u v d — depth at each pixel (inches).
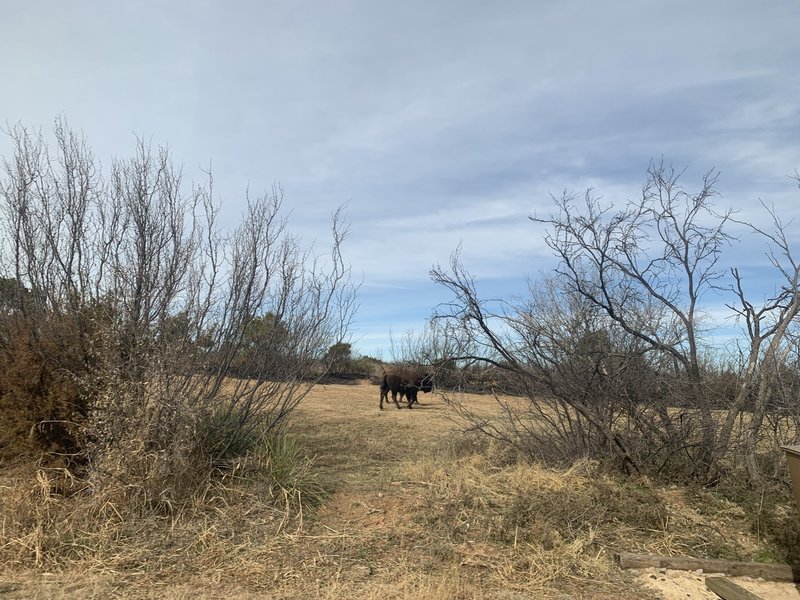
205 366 281.0
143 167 289.1
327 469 321.4
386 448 394.6
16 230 331.0
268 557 201.9
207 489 243.9
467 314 307.9
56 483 237.1
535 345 304.2
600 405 294.5
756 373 283.0
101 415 233.0
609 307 288.7
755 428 271.7
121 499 223.9
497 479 277.4
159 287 275.4
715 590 179.6
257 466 269.6
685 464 287.0
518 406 339.9
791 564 206.7
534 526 223.0
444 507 245.9
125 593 171.8
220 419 284.5
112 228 297.3
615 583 190.4
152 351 258.7
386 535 223.9
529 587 184.4
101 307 268.5
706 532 229.9
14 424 250.7
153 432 241.6
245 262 302.8
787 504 247.1
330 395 796.0
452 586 179.5
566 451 305.4
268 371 308.7
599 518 233.3
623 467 293.4
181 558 197.2
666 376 292.7
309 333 323.6
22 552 191.6
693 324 303.7
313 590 177.9
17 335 272.7
